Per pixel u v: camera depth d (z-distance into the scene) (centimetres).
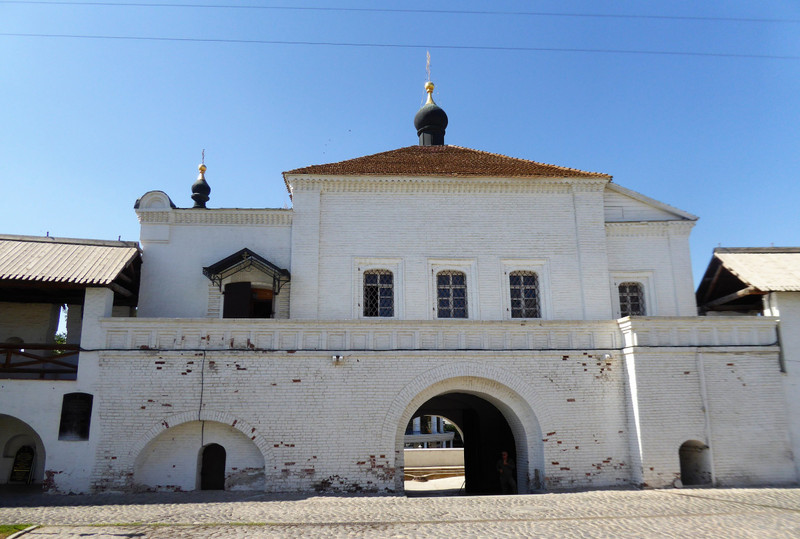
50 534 1177
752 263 2150
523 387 1878
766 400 1875
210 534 1177
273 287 2116
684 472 1934
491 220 2202
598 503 1511
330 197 2183
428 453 3406
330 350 1839
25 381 1762
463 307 2153
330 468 1762
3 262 1866
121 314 2309
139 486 1750
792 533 1159
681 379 1858
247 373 1800
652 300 2258
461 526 1239
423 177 2184
